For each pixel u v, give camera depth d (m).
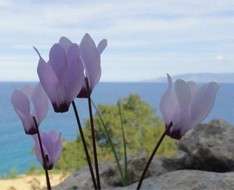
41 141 0.23
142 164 0.52
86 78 0.21
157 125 2.31
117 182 0.51
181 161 0.55
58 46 0.20
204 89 0.21
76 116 0.21
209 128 0.56
